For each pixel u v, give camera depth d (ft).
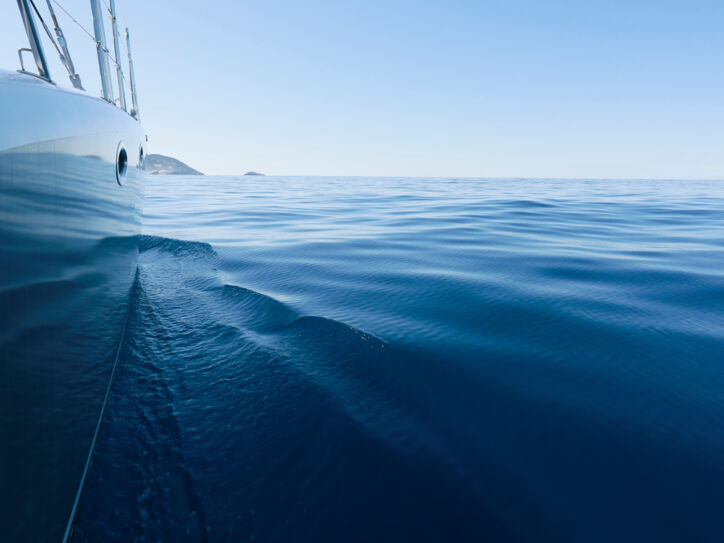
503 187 122.11
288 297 14.20
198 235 28.50
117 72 16.08
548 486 5.88
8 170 4.15
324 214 44.11
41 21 9.57
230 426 7.29
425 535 5.20
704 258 20.67
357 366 9.32
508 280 16.20
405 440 6.85
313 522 5.42
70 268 6.02
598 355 9.73
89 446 6.42
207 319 12.43
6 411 3.88
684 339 10.61
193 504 5.70
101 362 7.68
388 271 17.84
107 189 8.89
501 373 8.90
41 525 4.51
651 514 5.42
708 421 7.27
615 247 24.00
